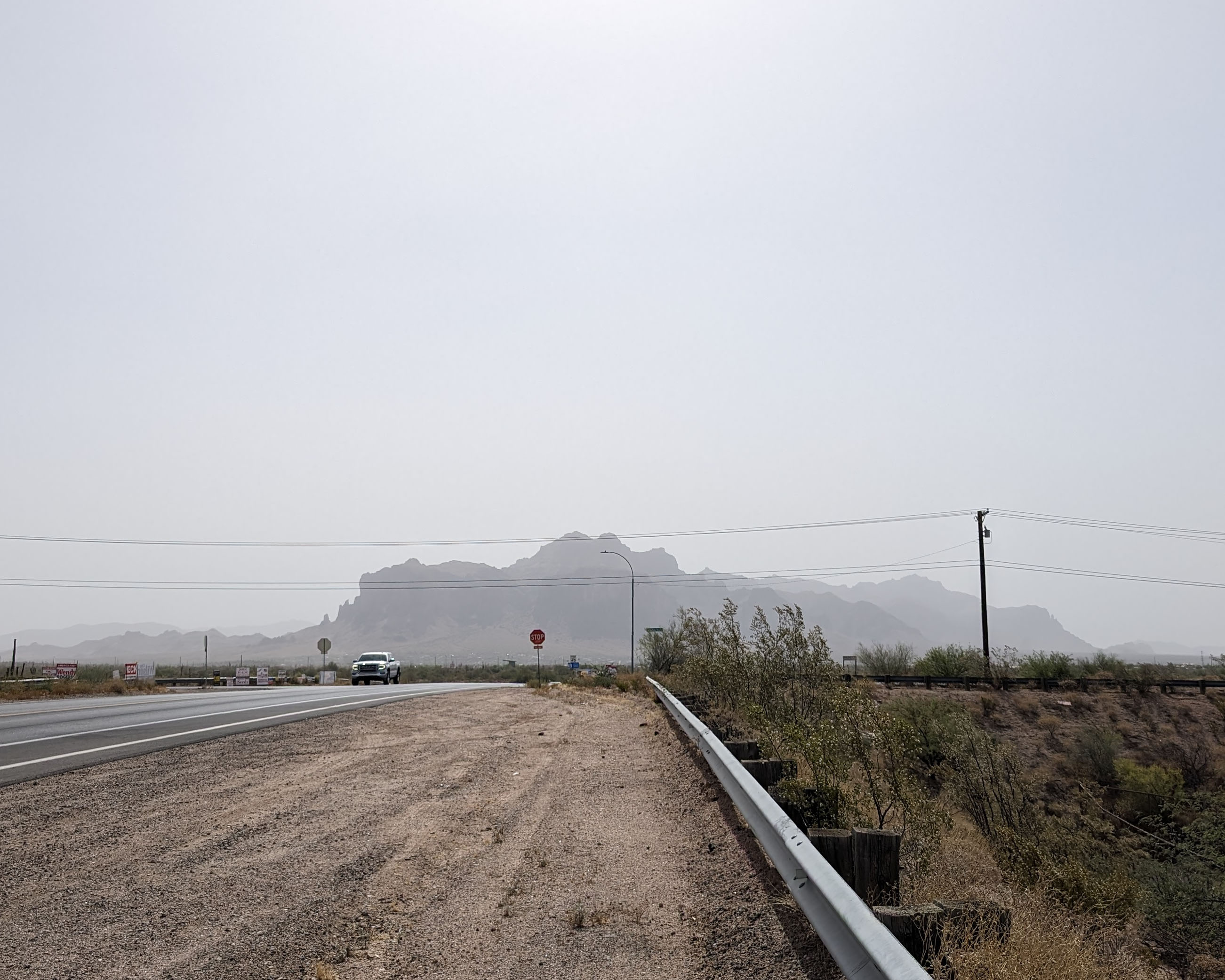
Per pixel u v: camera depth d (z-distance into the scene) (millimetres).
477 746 14906
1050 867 10562
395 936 5570
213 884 6504
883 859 5277
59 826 8391
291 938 5418
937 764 19750
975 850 11297
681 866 7160
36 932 5469
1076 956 5180
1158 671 46688
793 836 5297
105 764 12180
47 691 34062
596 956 5234
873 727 8305
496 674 86375
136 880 6594
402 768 12227
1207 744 36312
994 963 4395
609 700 28328
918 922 4445
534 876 6926
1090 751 33531
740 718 13359
